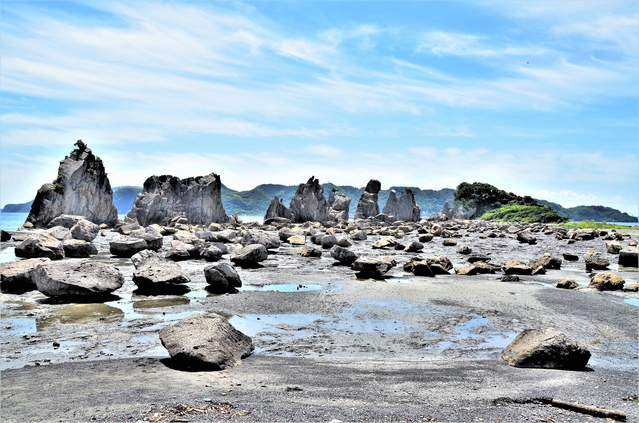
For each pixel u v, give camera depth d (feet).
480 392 31.09
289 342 44.83
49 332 46.32
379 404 28.25
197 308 56.65
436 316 55.06
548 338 39.04
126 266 87.56
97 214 195.31
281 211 266.77
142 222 226.38
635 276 82.94
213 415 25.64
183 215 240.12
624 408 28.78
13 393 29.37
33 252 92.99
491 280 78.48
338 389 30.96
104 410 26.17
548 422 26.40
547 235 166.61
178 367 35.96
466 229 208.33
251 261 92.73
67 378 32.86
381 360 39.88
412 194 326.85
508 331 49.70
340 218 291.79
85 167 188.44
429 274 83.10
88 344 42.78
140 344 42.91
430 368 37.27
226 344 38.60
